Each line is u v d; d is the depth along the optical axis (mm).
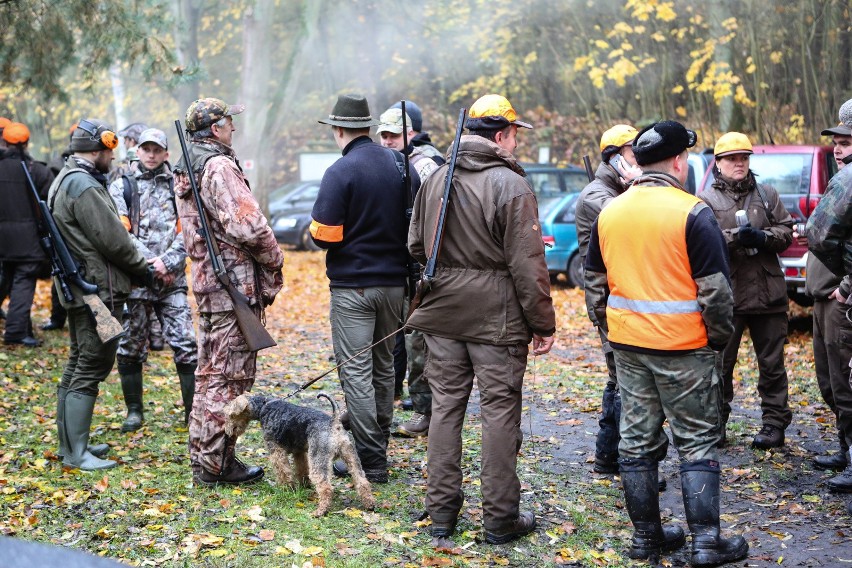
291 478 4508
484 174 3924
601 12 23328
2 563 1497
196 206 4461
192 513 4180
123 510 4211
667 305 3693
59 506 4266
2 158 8086
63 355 7934
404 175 4812
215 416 4512
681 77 22641
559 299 11875
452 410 4066
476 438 5699
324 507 4215
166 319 5844
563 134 25125
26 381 6961
